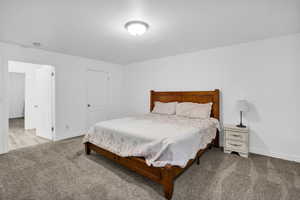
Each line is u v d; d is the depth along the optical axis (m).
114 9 1.71
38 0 1.54
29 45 2.98
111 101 4.83
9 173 2.04
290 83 2.45
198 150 2.16
